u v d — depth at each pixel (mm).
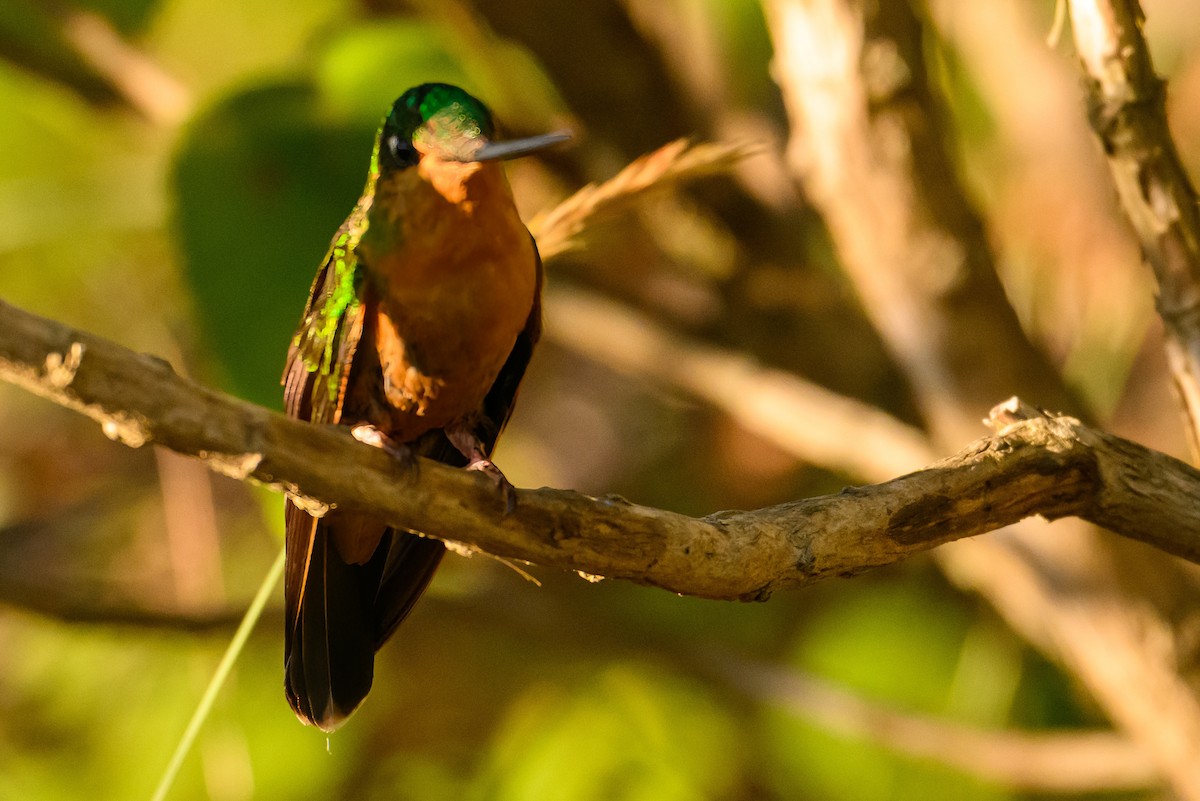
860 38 8039
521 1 9836
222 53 12266
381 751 11945
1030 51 11742
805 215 10625
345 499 4582
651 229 10719
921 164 8141
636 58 10211
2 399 13016
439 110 6219
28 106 11859
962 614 11625
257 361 8727
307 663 6395
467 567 12000
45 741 11648
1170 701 8281
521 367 6711
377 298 6121
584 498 4949
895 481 5348
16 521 12625
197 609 9695
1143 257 5992
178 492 10609
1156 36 12773
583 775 11266
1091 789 10141
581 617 10430
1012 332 8352
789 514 5234
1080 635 8523
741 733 11609
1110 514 5449
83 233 11297
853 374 10844
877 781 11242
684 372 10234
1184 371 5875
